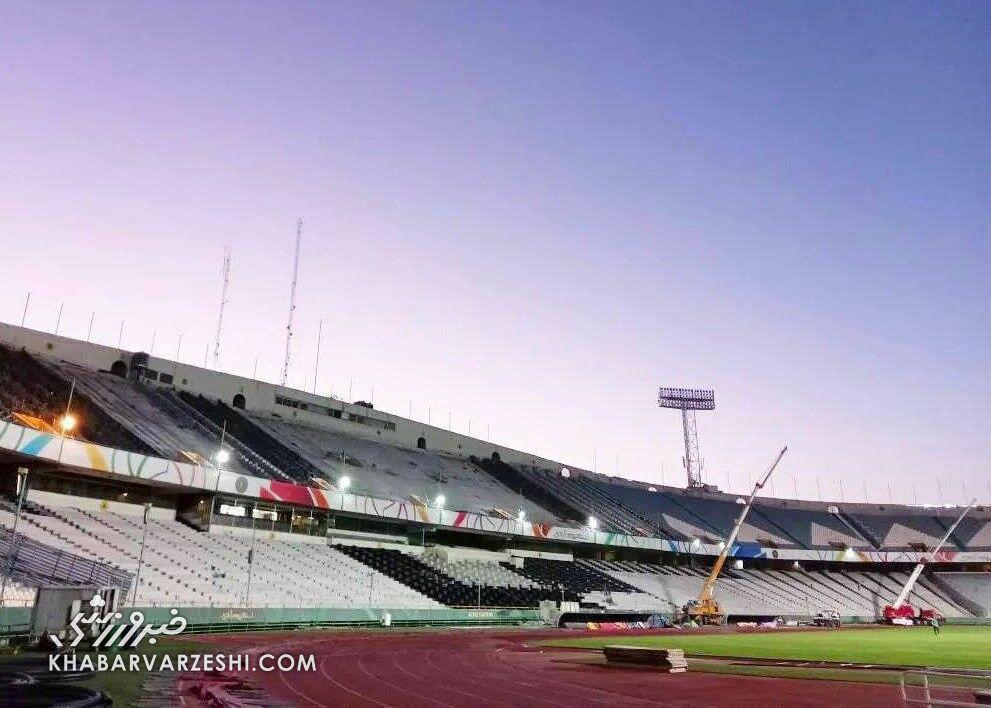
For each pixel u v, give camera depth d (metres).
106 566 37.72
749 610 86.06
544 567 78.38
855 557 102.44
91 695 16.02
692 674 27.22
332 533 62.22
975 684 24.31
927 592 105.12
